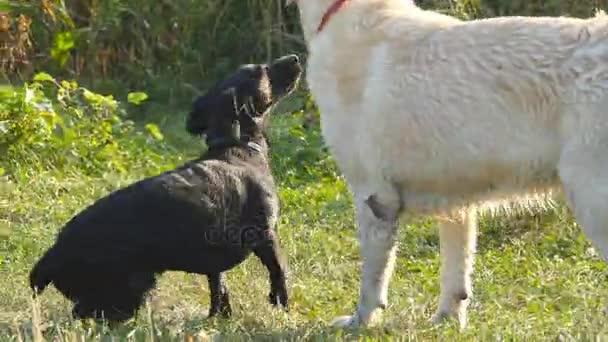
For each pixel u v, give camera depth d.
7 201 14.76
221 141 11.10
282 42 20.56
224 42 20.97
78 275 10.16
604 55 9.12
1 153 16.02
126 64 20.95
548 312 11.13
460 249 10.55
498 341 9.77
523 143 9.41
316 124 18.39
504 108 9.43
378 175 10.12
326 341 9.83
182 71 20.72
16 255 12.82
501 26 9.61
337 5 10.35
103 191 15.37
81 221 10.20
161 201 10.27
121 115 19.41
